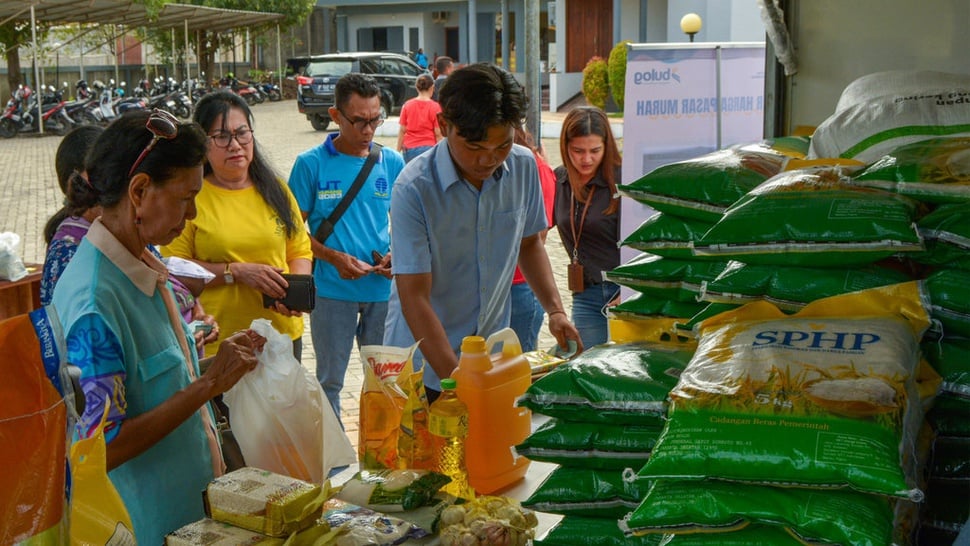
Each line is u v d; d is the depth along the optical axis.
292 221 3.56
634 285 1.99
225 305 3.32
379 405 2.16
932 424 1.57
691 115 4.24
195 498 1.99
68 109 20.50
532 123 7.43
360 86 4.03
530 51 7.36
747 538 1.32
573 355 2.84
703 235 1.83
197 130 1.82
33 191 12.37
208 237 3.38
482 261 2.74
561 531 1.69
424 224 2.62
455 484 2.09
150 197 1.79
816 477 1.27
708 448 1.33
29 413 1.36
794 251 1.63
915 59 2.40
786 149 2.10
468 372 2.16
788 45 2.68
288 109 27.53
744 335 1.52
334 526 1.83
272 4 29.62
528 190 2.85
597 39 22.44
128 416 1.85
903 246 1.54
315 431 2.05
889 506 1.29
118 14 21.33
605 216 4.09
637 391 1.61
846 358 1.40
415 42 31.97
